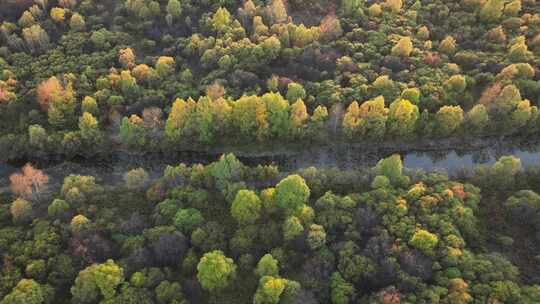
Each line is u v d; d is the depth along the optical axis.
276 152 148.50
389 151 150.12
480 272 104.62
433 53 161.12
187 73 154.25
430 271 105.94
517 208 121.31
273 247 114.69
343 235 115.31
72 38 167.38
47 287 104.00
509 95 143.12
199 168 129.38
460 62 160.88
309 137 146.00
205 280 104.44
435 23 175.62
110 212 122.44
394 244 110.56
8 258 109.19
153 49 168.38
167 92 152.25
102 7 179.75
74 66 158.38
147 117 141.75
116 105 148.00
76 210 123.50
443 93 149.75
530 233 119.44
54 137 143.25
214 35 168.75
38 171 130.50
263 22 173.88
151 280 104.69
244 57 159.25
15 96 149.12
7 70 155.38
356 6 175.75
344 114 145.25
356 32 168.25
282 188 118.50
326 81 152.88
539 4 177.75
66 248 113.31
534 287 101.69
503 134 151.88
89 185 129.62
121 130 141.62
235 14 177.88
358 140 148.88
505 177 130.25
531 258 113.81
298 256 112.56
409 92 144.75
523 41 161.50
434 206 118.50
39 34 163.25
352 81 152.75
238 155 148.50
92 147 146.12
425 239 108.38
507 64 157.12
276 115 141.25
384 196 121.62
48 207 123.94
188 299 105.62
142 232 115.31
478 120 144.12
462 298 98.69
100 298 103.69
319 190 129.00
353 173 132.62
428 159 150.38
